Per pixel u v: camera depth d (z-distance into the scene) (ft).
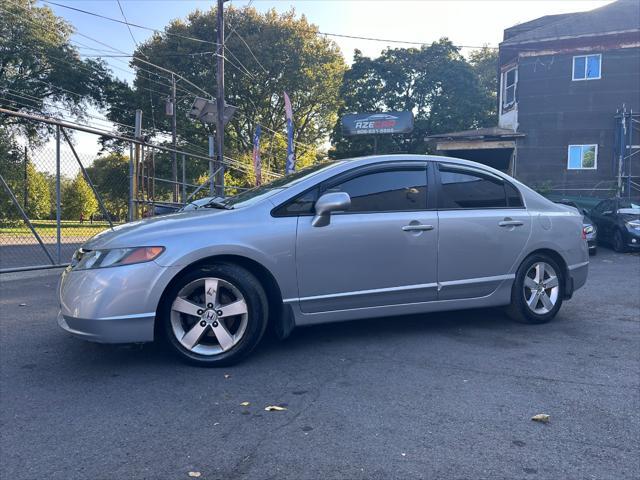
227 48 105.81
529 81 70.95
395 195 15.46
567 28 70.44
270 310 14.38
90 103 112.78
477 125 89.61
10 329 16.99
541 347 15.12
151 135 111.24
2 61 104.32
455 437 9.61
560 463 8.73
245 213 13.80
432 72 90.68
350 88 95.40
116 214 39.63
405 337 16.06
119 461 8.75
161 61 108.37
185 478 8.23
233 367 13.35
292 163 67.72
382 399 11.30
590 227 42.65
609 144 68.49
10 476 8.29
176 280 13.00
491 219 16.52
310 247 14.06
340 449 9.14
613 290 24.84
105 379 12.49
